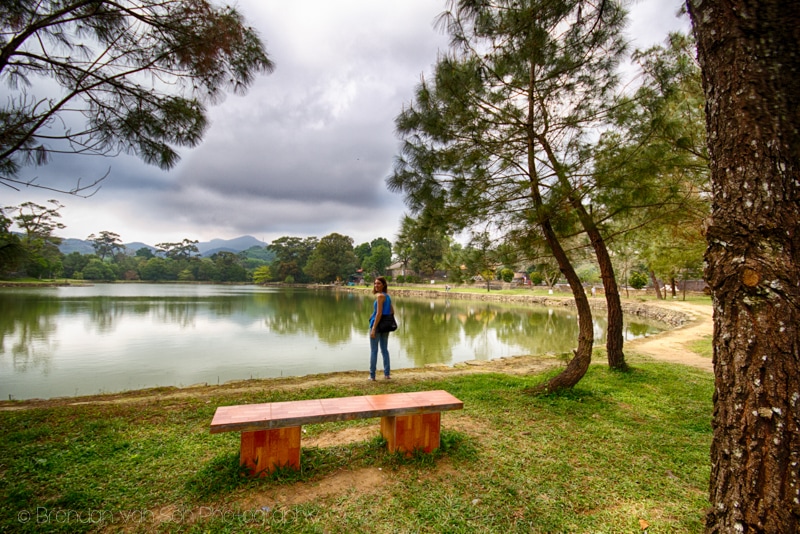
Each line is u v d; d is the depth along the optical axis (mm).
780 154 1801
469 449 3713
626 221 6695
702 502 2871
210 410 4957
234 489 2973
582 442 3973
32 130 3486
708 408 5156
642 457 3631
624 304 29172
